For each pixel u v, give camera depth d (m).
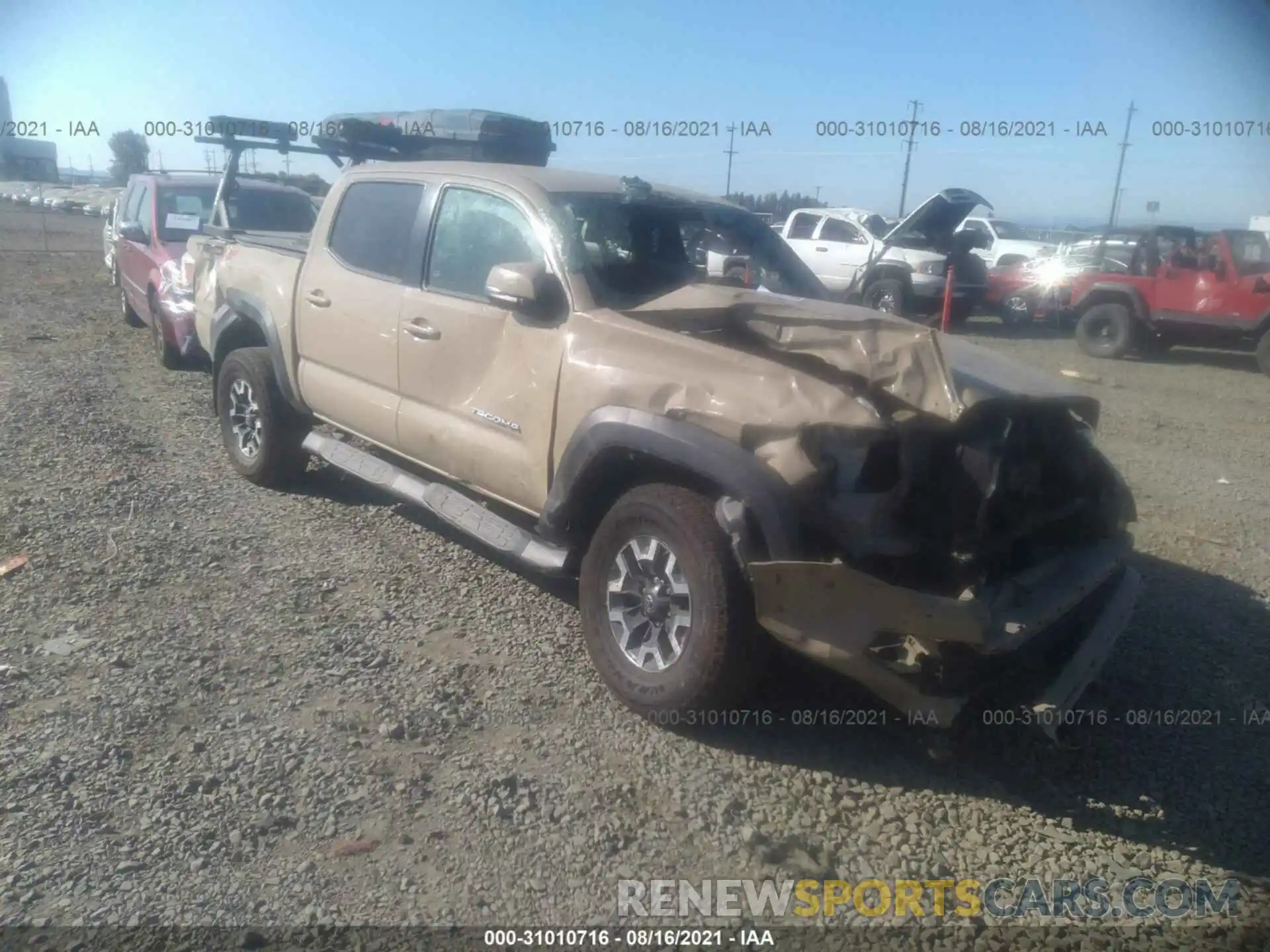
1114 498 4.33
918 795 3.66
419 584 5.18
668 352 3.96
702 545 3.70
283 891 2.99
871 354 3.70
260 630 4.59
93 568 5.17
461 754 3.71
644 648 4.00
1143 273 16.00
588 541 4.40
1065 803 3.68
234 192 11.09
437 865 3.14
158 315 10.09
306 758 3.62
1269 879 3.31
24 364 10.13
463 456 4.79
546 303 4.38
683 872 3.18
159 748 3.65
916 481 3.58
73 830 3.20
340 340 5.56
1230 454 9.23
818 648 3.49
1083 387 12.93
